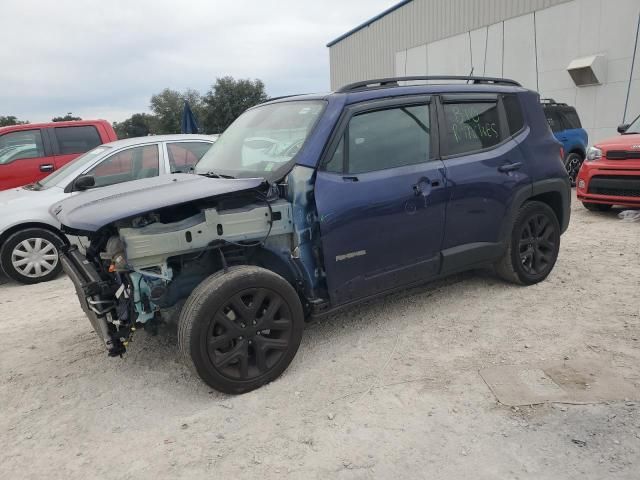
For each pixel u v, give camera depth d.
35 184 6.96
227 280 3.05
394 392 3.15
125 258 2.96
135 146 6.71
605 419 2.75
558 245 5.02
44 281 6.36
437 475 2.42
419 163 3.93
